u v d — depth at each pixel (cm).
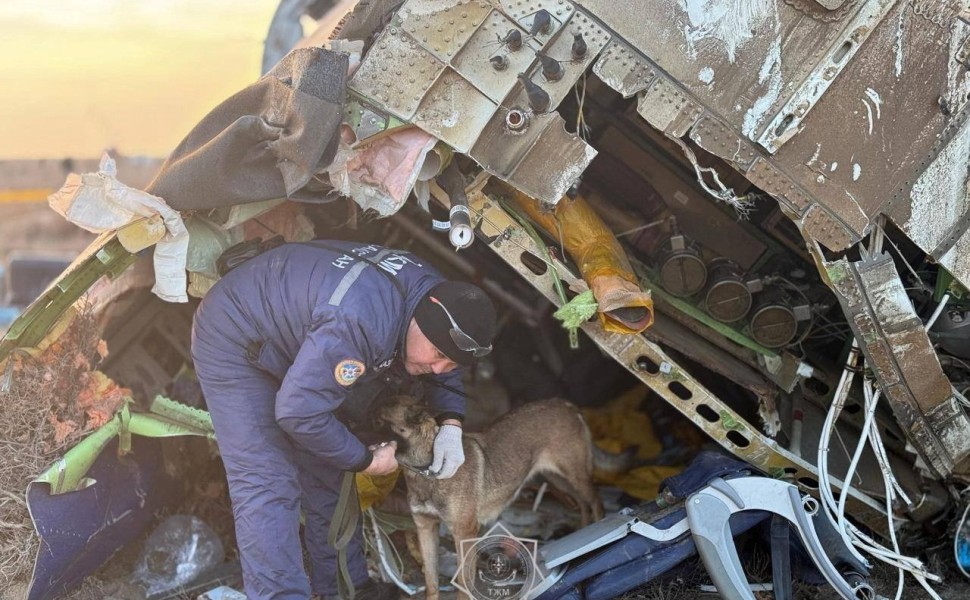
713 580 334
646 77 328
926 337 354
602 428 568
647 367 379
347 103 326
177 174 320
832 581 331
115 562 399
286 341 310
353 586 365
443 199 368
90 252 344
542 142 327
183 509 427
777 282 417
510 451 400
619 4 322
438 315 306
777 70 328
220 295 319
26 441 355
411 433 340
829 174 339
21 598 337
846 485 356
